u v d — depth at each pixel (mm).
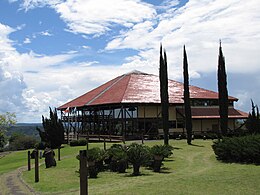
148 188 14047
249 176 16047
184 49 44062
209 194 12625
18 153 47875
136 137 50719
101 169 21672
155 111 55250
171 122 57000
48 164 25375
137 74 68938
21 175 22953
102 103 55250
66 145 48750
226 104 40688
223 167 20812
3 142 67625
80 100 65938
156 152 20859
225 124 40406
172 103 56375
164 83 39406
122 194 13141
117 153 21125
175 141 45125
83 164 9805
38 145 46562
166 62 40219
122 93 56938
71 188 16594
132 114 54969
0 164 37031
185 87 42938
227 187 13758
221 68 40938
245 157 23234
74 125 67062
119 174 20031
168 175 18609
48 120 46531
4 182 20297
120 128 55125
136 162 19516
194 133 54062
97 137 50656
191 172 19609
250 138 23812
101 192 14031
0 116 65562
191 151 32938
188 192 12961
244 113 62125
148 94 57562
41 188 17203
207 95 62062
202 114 58719
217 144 26344
